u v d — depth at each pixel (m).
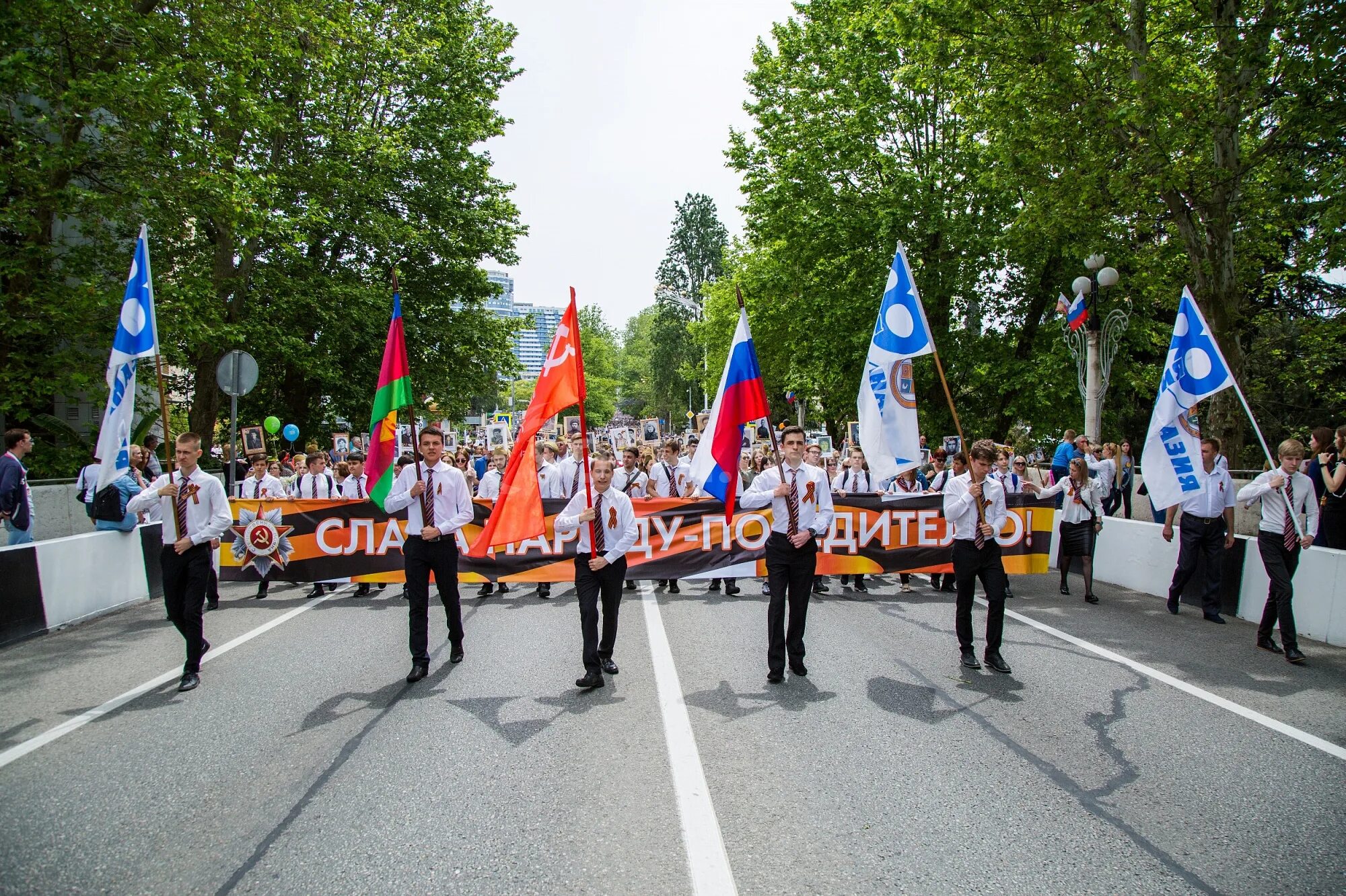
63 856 3.43
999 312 22.48
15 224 13.08
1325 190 12.02
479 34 25.16
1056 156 13.42
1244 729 5.04
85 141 13.83
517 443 6.56
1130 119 12.35
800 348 23.42
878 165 20.73
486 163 24.61
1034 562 10.22
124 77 12.70
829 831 3.66
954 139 20.50
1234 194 13.35
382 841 3.55
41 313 13.88
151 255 15.25
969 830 3.67
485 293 25.61
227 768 4.37
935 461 11.43
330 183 19.81
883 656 6.79
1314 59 11.27
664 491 12.42
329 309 20.47
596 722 5.09
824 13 22.20
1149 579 9.97
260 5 15.46
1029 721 5.15
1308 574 7.69
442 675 6.21
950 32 14.27
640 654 6.84
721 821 3.74
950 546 10.19
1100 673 6.29
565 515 6.11
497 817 3.78
